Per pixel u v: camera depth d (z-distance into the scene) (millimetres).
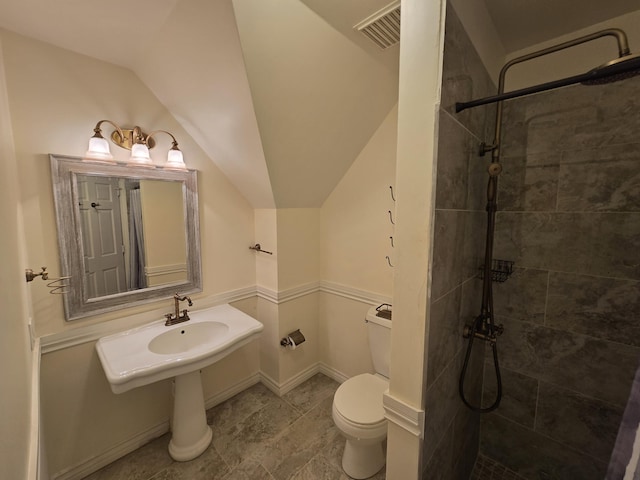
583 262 1273
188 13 1067
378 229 1981
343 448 1704
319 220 2355
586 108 1218
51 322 1360
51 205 1325
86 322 1472
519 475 1513
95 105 1433
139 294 1645
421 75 814
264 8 1022
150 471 1553
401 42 845
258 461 1617
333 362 2408
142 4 1058
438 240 869
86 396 1492
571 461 1369
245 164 1751
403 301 908
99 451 1557
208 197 1928
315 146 1739
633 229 1157
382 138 1889
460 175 1015
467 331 1228
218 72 1241
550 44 1333
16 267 861
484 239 1437
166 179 1697
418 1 805
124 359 1350
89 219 1440
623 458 411
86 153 1362
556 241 1330
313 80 1366
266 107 1344
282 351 2188
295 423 1898
